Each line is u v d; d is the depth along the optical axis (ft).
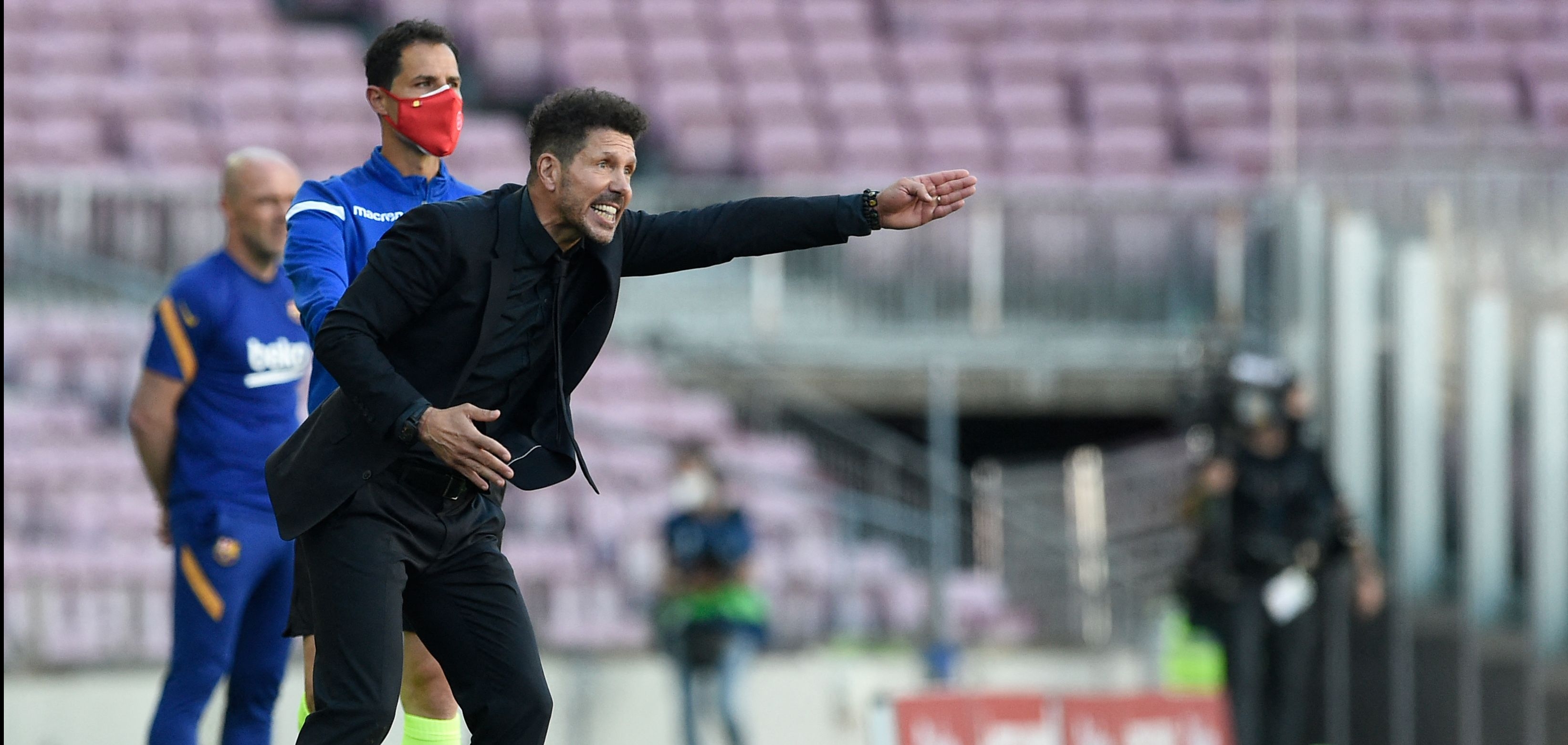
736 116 195.00
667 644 104.37
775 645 122.52
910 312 152.56
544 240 36.17
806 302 153.07
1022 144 192.95
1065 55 209.05
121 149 181.27
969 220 152.87
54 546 111.55
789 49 209.87
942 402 151.23
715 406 149.28
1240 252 150.51
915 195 37.78
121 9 209.46
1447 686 120.57
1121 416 170.19
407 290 35.53
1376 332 131.95
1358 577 112.68
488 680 38.09
